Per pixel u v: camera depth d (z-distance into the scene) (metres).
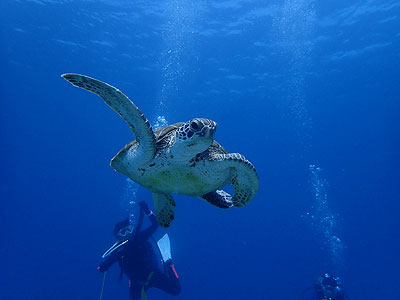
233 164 2.74
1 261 35.69
